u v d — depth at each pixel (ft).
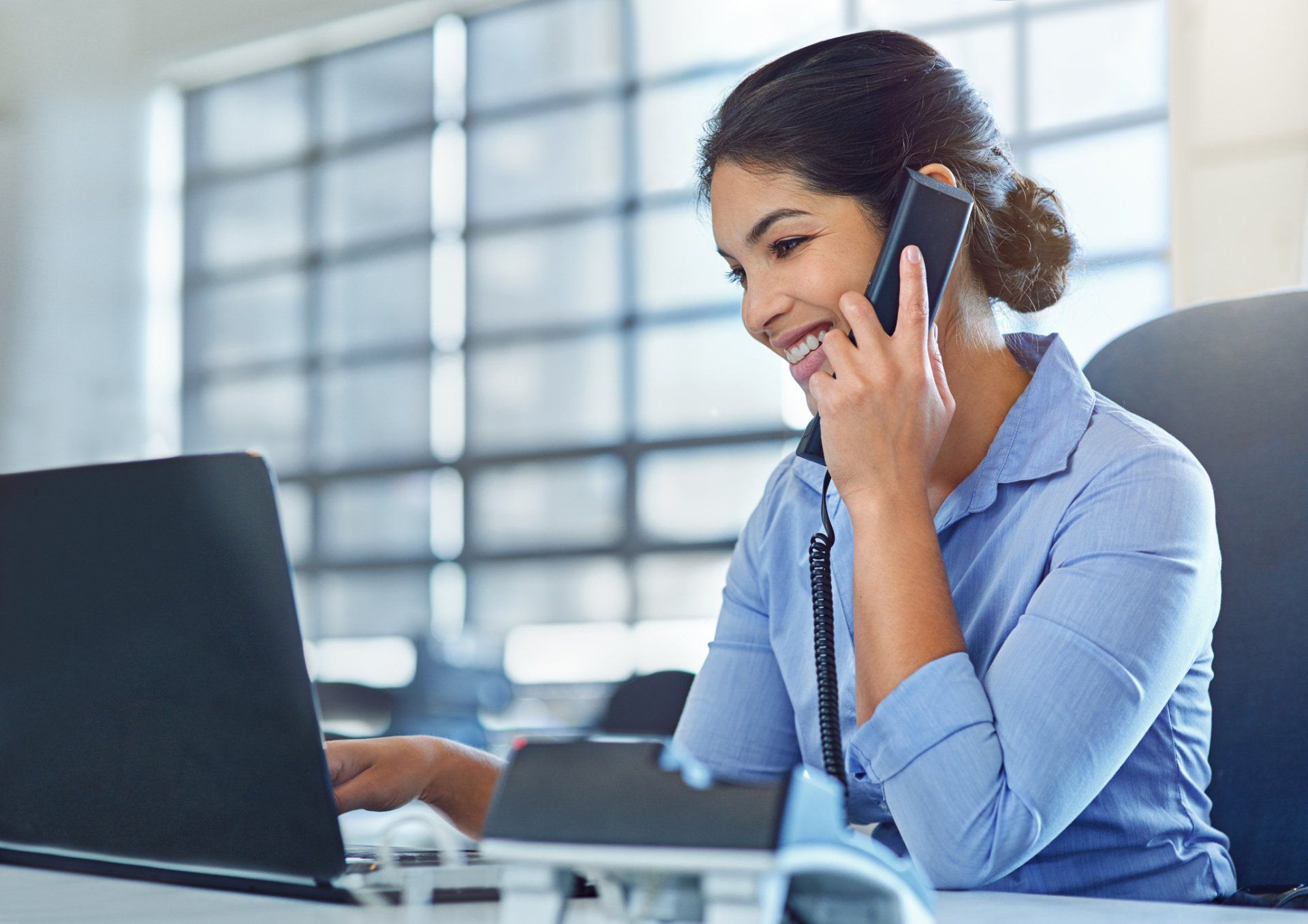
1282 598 4.20
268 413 32.42
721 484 27.61
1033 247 4.08
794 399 26.99
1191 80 14.42
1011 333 4.16
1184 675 3.66
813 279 3.74
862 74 3.82
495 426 30.09
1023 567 3.65
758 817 1.61
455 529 30.37
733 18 27.66
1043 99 20.79
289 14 31.09
